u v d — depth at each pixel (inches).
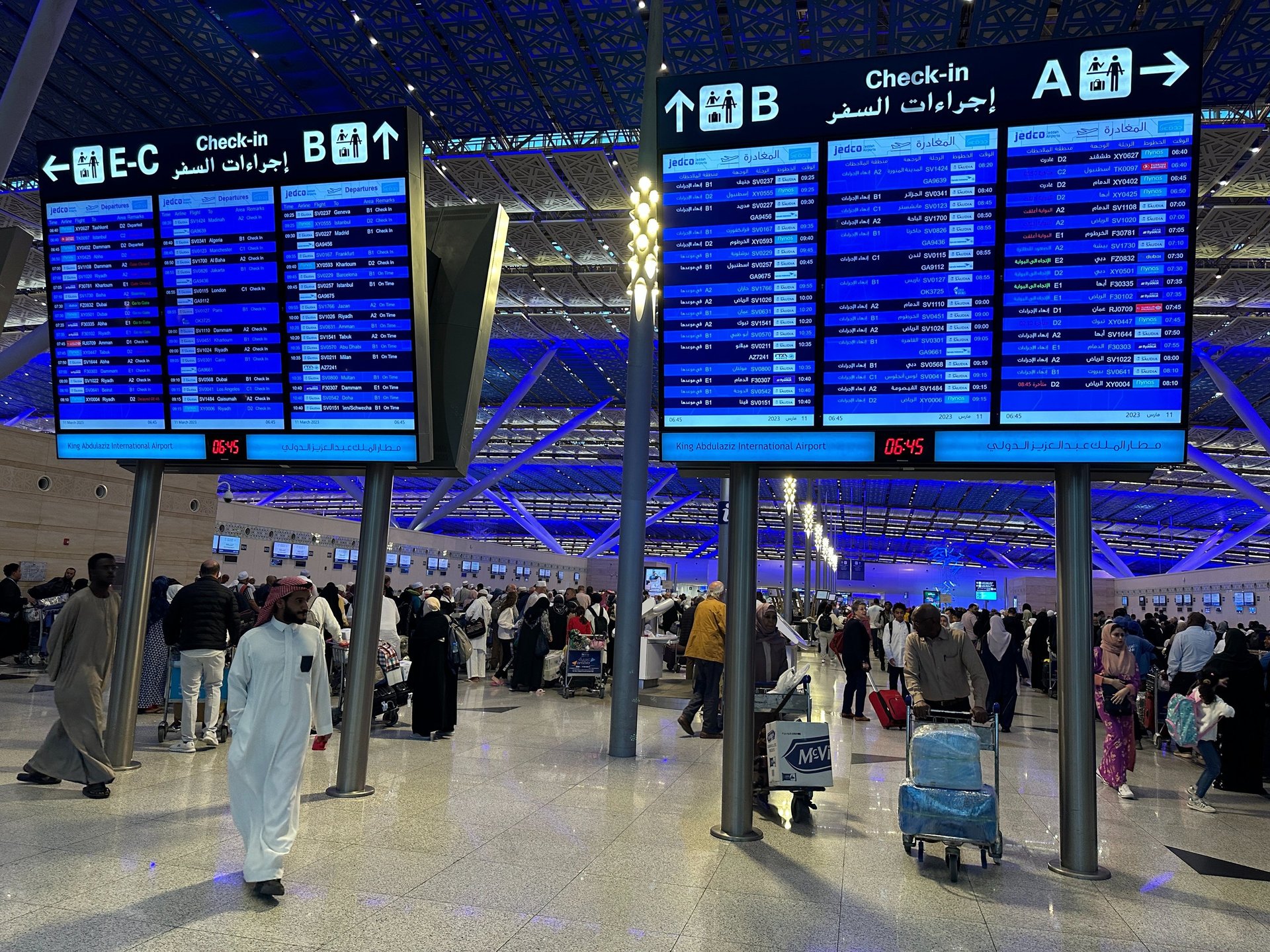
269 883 181.9
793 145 249.6
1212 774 318.7
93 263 313.0
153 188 306.2
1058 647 235.9
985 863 225.8
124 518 761.0
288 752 191.8
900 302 243.4
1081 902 202.8
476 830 241.9
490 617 732.7
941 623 277.0
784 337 250.8
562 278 1182.3
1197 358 1310.3
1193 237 226.1
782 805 290.4
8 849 208.4
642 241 322.3
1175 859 244.8
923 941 175.2
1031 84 234.8
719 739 416.8
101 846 213.0
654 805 279.4
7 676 526.6
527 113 806.5
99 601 271.0
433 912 180.1
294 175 293.1
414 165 286.2
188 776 292.8
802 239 249.1
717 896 196.5
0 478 649.6
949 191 240.1
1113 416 230.2
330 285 292.8
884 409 244.7
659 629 872.3
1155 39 228.1
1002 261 236.7
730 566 255.6
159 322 308.2
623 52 697.0
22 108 478.6
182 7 670.5
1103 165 231.0
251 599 518.6
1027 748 444.5
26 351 1018.1
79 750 259.8
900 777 346.3
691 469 272.1
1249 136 727.1
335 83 781.3
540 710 504.7
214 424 306.0
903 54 243.1
